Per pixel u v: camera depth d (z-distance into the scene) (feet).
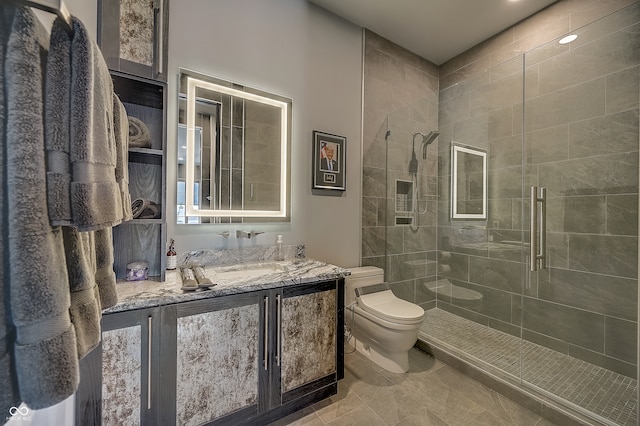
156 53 4.36
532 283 6.96
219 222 5.58
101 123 1.89
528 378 5.50
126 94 4.55
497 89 7.56
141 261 4.67
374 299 6.73
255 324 4.27
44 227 1.46
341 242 7.39
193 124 5.30
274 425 4.47
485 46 8.26
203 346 3.87
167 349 3.64
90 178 1.73
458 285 8.49
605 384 5.32
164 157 4.47
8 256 1.34
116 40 4.04
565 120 6.33
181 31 5.19
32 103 1.42
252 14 5.99
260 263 5.78
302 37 6.70
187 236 5.27
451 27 7.69
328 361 5.07
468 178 8.25
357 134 7.67
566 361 6.17
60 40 1.63
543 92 6.68
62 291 1.53
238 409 4.14
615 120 5.63
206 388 3.90
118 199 2.16
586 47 5.98
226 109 5.67
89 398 3.23
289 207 6.46
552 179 6.57
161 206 4.45
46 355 1.42
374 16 7.28
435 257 9.06
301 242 6.71
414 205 8.68
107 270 2.53
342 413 4.79
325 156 7.03
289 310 4.59
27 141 1.39
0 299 1.31
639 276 4.35
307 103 6.79
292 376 4.64
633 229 5.47
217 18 5.57
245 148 5.90
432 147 9.02
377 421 4.62
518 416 4.78
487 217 7.82
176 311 3.70
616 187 5.65
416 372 6.14
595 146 5.90
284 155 6.40
